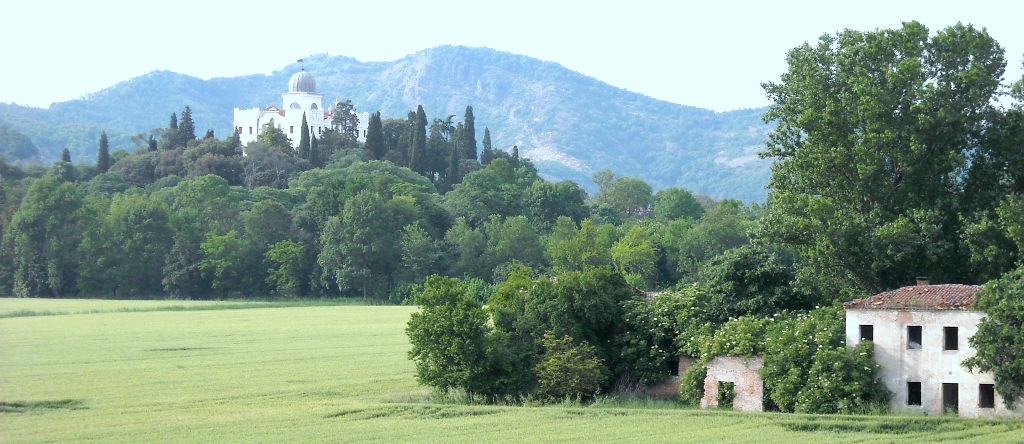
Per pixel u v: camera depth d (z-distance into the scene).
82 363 131.88
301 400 102.62
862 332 94.88
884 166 118.56
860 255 114.06
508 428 85.31
